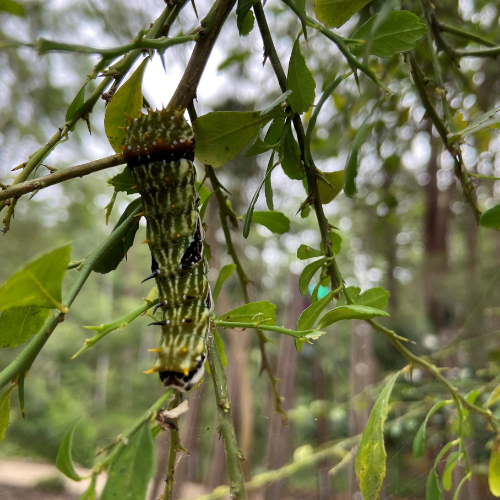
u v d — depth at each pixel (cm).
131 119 10
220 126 10
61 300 6
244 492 7
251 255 47
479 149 21
